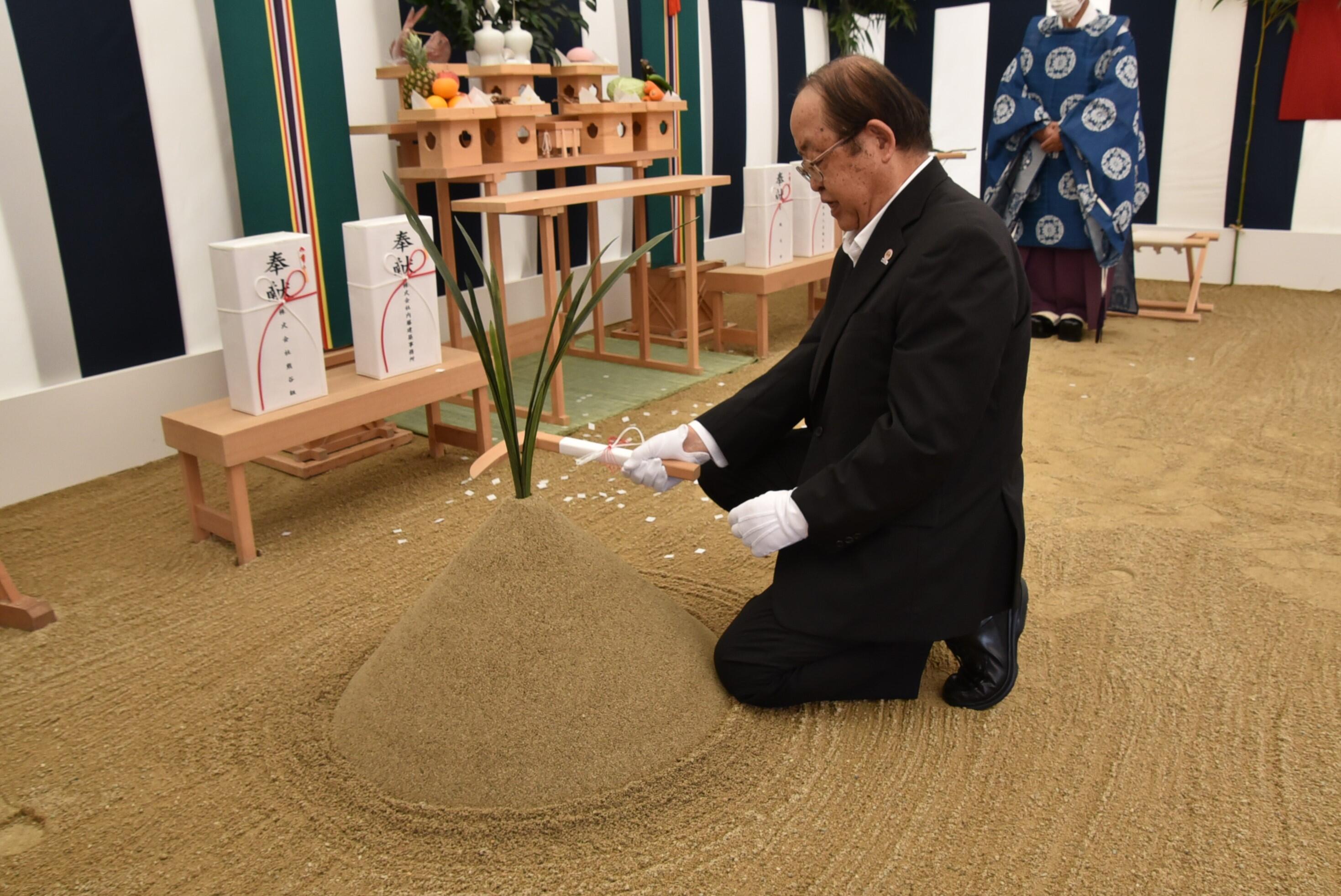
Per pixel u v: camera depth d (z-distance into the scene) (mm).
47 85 2742
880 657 1696
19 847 1476
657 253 4824
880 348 1580
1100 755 1638
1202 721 1727
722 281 4262
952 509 1594
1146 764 1612
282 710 1799
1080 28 4266
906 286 1517
